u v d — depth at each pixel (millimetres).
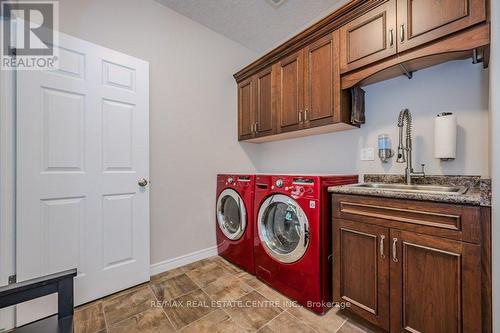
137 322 1416
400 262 1157
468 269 959
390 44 1400
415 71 1616
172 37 2184
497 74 926
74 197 1570
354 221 1352
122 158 1782
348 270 1379
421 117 1593
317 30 1811
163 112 2117
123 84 1795
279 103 2180
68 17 1632
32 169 1416
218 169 2533
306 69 1924
